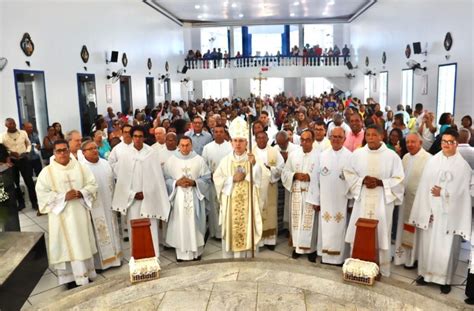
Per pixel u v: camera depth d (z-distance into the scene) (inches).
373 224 114.0
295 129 320.5
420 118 335.0
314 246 182.5
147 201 174.7
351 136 233.5
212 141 220.5
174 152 187.0
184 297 107.2
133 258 119.6
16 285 132.0
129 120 423.5
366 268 110.0
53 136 295.1
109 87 473.7
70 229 155.3
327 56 801.6
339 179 168.9
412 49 495.8
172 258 189.3
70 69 389.7
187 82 829.2
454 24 389.1
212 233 212.8
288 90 953.5
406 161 171.5
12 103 308.8
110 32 477.4
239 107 530.3
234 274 118.3
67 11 384.8
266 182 185.0
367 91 712.4
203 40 932.0
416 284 157.3
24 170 264.1
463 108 375.6
